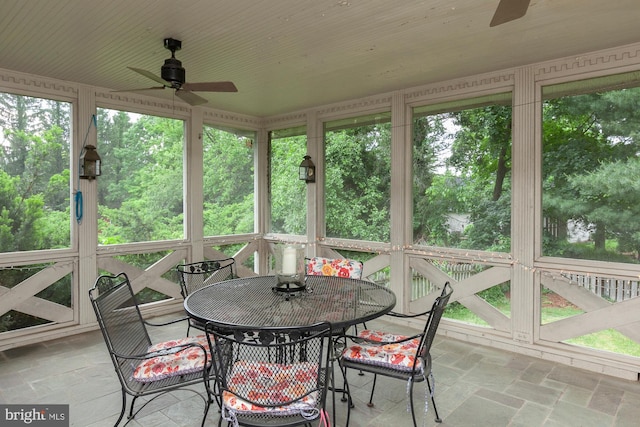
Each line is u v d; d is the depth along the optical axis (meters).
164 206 4.57
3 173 3.47
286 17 2.41
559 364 3.15
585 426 2.27
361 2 2.22
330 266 3.46
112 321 2.16
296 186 5.20
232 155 5.25
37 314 3.62
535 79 3.27
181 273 3.53
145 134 4.40
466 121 3.74
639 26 2.56
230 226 5.25
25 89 3.51
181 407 2.47
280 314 2.02
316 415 1.72
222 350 1.91
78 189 3.84
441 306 2.08
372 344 2.36
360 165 4.54
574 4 2.24
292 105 4.78
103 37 2.70
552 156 3.24
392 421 2.32
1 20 2.43
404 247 4.11
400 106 4.09
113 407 2.46
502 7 1.64
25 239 3.59
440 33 2.66
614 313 2.97
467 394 2.64
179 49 2.81
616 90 2.95
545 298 3.29
